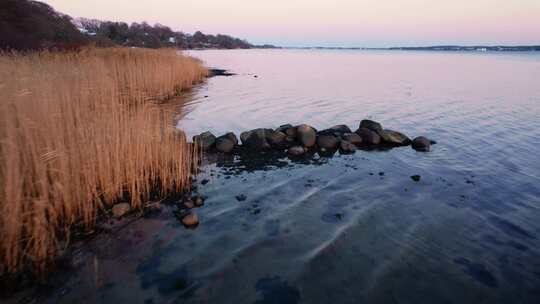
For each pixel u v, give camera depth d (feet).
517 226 16.65
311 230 15.74
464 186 21.47
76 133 17.94
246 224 16.17
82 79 28.32
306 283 12.15
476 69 135.33
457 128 37.42
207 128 35.40
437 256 13.98
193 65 80.43
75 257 13.20
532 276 12.85
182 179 19.84
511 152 28.84
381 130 31.19
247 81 81.97
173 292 11.54
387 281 12.35
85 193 15.99
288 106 49.24
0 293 11.14
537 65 167.84
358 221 16.69
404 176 22.97
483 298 11.66
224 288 11.80
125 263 12.99
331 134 29.99
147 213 16.93
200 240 14.73
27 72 23.41
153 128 24.08
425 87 74.84
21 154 15.39
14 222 12.08
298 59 222.07
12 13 70.90
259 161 25.26
